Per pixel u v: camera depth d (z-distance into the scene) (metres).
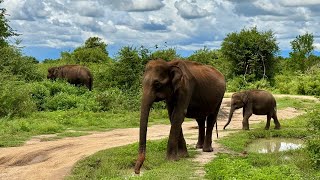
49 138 15.62
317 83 40.38
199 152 12.69
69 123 19.14
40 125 17.53
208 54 40.72
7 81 21.75
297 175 8.52
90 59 54.06
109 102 24.08
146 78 10.34
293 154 12.03
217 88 12.55
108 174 9.84
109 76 29.00
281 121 20.75
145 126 9.84
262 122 20.69
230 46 53.56
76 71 30.98
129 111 23.78
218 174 8.91
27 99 21.22
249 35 53.19
